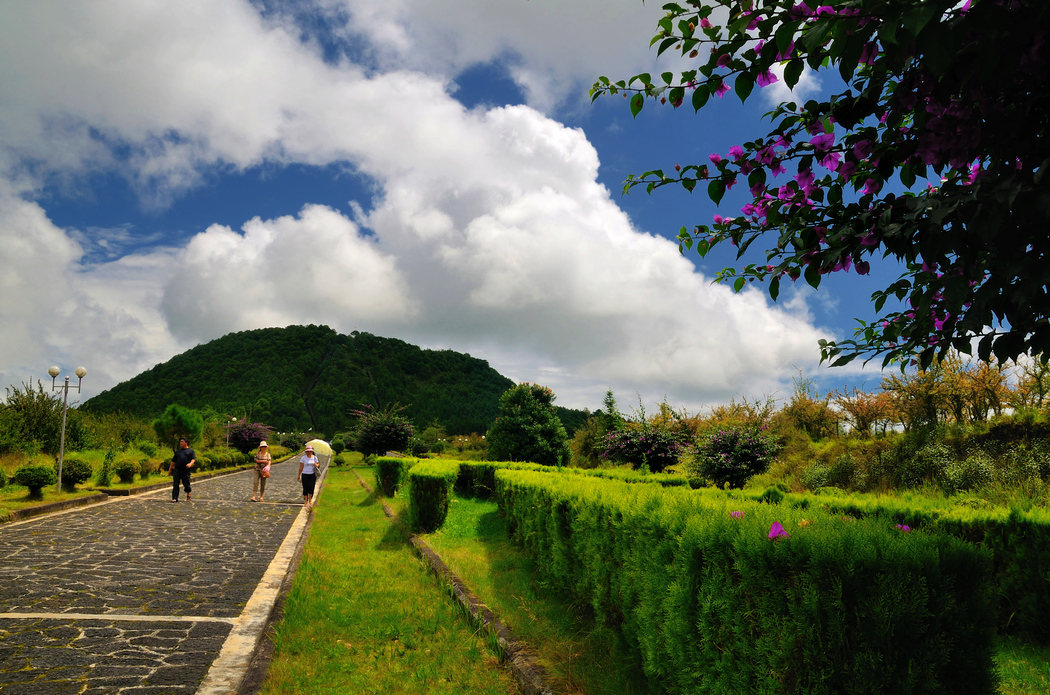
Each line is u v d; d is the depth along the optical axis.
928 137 2.16
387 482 15.16
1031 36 1.83
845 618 2.30
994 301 2.21
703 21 2.35
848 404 14.71
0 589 5.42
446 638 4.57
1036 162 2.05
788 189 2.69
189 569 6.73
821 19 1.90
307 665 4.01
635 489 5.30
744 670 2.55
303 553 7.64
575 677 3.55
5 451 18.16
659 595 3.21
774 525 2.58
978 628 2.39
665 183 2.82
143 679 3.58
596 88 2.59
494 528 9.48
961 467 10.00
